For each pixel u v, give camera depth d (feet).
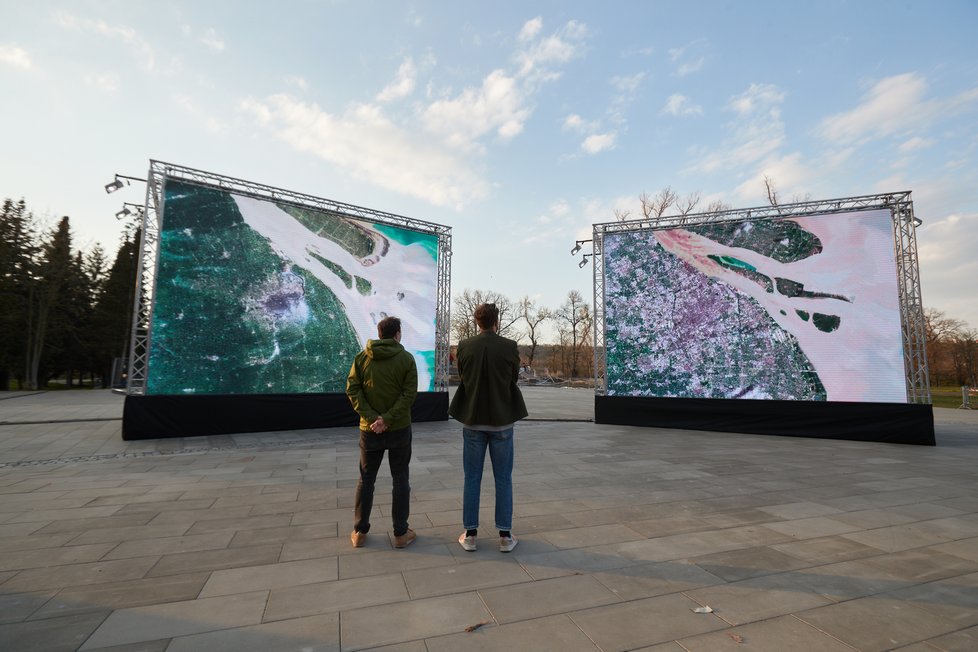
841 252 33.40
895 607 8.38
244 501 15.44
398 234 39.68
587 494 16.57
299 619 7.80
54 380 153.69
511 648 6.96
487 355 11.16
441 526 12.96
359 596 8.69
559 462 22.72
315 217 35.70
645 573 9.84
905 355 31.71
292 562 10.34
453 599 8.59
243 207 32.73
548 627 7.60
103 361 120.78
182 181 30.63
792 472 20.70
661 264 38.81
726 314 36.40
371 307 37.83
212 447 26.43
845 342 32.83
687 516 13.97
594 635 7.35
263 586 9.11
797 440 31.50
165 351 29.50
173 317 29.84
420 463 22.31
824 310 33.55
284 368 33.63
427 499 15.85
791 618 7.96
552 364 222.69
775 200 73.46
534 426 38.32
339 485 17.71
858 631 7.54
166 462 22.24
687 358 37.50
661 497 16.20
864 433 31.30
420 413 39.55
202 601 8.45
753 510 14.65
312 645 7.00
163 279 29.66
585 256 42.78
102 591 8.84
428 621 7.77
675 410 37.19
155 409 28.84
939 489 17.67
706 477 19.48
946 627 7.68
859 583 9.39
